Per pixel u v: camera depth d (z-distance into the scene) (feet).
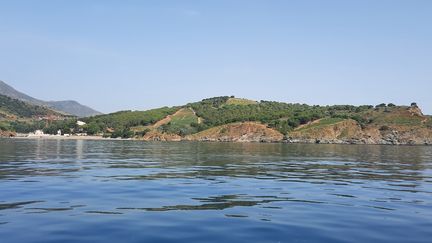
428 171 130.00
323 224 50.03
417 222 51.88
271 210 58.59
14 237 42.55
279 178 101.91
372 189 83.56
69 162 150.20
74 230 45.65
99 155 205.77
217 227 47.78
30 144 379.35
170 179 95.91
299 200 68.03
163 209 58.39
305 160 182.80
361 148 386.73
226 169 126.82
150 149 297.53
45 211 55.88
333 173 118.52
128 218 52.01
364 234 45.57
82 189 77.10
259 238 43.32
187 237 43.45
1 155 191.01
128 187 80.59
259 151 277.03
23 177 96.94
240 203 64.08
